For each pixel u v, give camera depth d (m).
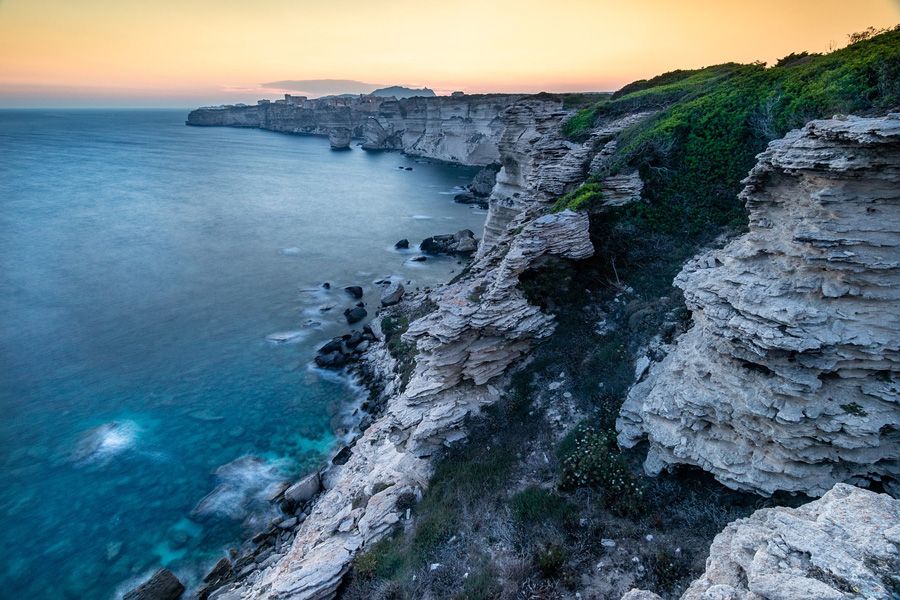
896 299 12.34
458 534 17.25
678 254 26.47
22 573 22.09
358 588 16.75
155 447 29.77
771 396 13.71
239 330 44.06
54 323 44.12
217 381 36.50
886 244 12.31
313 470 28.05
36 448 29.44
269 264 60.44
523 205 41.38
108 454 29.08
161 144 193.25
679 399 15.91
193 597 20.88
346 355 39.69
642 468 17.27
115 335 42.53
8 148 158.88
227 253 63.97
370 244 69.44
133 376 36.81
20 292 49.97
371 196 102.00
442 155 155.62
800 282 13.57
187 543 23.52
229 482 27.11
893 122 11.80
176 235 70.56
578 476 17.45
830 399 13.00
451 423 22.34
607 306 25.62
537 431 21.05
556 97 61.97
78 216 77.44
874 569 7.25
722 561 9.10
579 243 26.81
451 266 60.69
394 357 36.69
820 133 13.45
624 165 30.50
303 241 69.94
